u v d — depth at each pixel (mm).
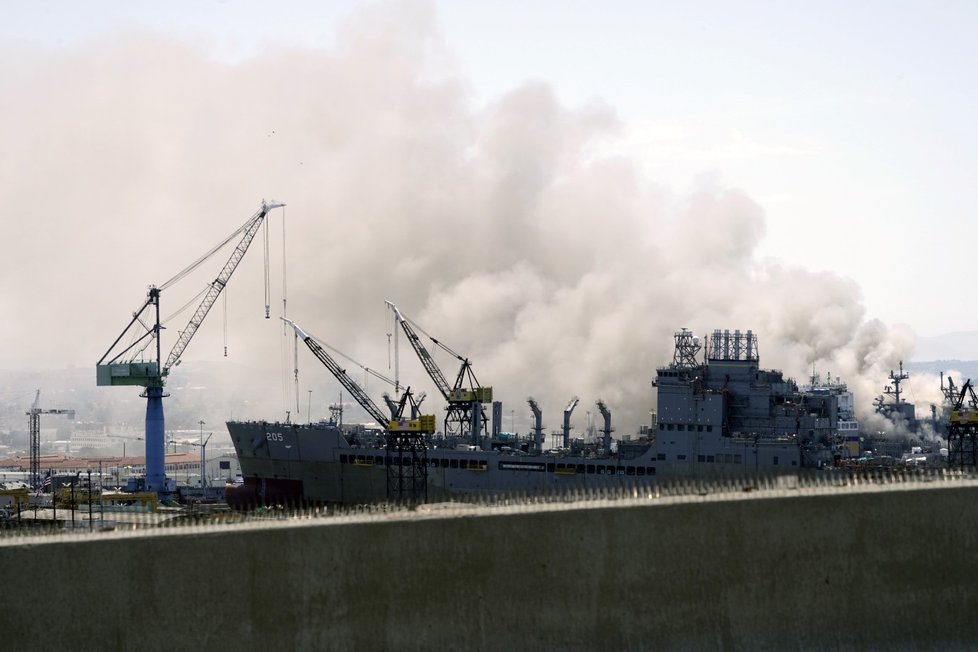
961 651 132000
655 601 131750
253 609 128125
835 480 145000
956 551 133875
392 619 129500
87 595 126500
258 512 169000
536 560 131375
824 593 133000
